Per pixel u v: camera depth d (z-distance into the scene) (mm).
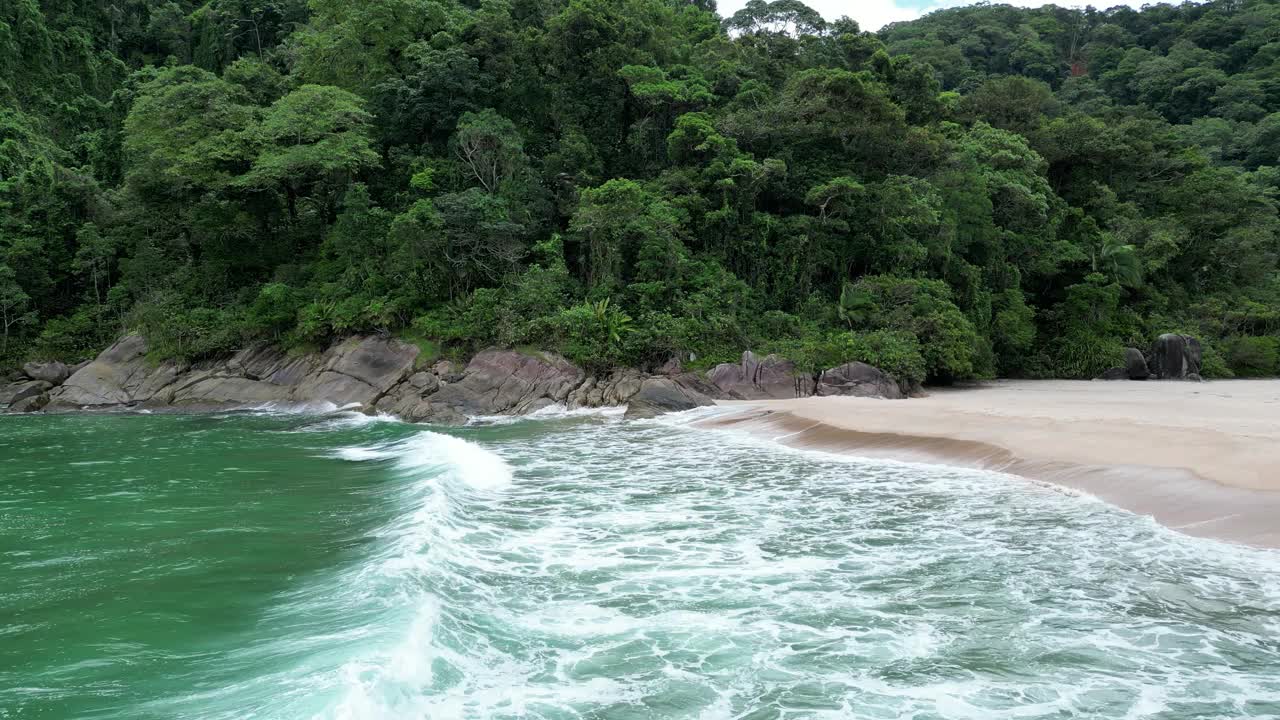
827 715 6855
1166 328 49625
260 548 12289
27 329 42438
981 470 18094
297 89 43594
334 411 33250
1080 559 11211
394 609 9039
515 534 12820
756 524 13445
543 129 47000
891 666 7844
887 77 51156
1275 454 15883
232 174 41156
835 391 32688
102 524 13906
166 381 37250
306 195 43562
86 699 7191
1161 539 12188
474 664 7852
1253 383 42938
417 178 40062
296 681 7207
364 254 38438
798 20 60812
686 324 34188
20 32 64062
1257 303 53906
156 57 77188
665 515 14141
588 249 38156
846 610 9375
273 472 19328
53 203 45812
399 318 35781
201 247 43812
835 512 14266
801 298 39625
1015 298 44625
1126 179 60531
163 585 10516
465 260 36750
